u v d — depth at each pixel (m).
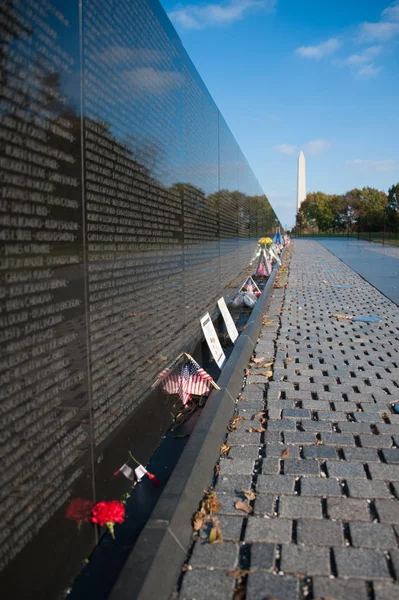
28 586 2.24
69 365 2.71
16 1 2.18
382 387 5.97
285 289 15.73
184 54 6.00
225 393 5.28
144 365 4.14
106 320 3.28
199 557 2.88
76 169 2.83
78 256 2.85
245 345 7.46
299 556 2.87
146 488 3.70
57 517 2.54
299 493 3.58
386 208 77.19
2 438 2.07
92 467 3.01
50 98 2.51
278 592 2.58
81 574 2.76
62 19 2.64
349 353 7.61
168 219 5.07
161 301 4.72
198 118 7.02
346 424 4.85
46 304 2.46
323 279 18.84
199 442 4.06
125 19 3.71
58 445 2.57
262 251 19.09
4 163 2.10
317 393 5.77
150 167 4.41
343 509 3.36
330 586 2.62
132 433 3.79
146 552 2.70
